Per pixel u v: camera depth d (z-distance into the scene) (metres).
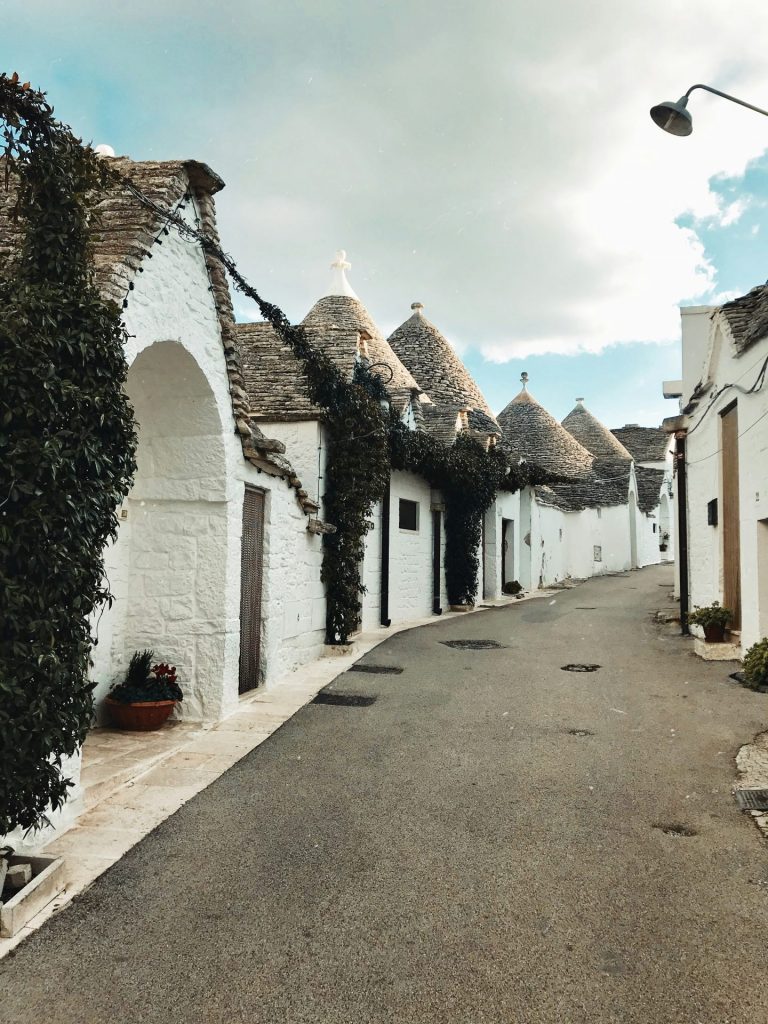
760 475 8.70
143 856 4.31
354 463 11.53
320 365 10.48
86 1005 2.96
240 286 7.76
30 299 3.78
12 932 3.44
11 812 3.65
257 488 8.66
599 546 32.75
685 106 6.40
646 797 5.24
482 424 20.34
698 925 3.53
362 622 14.12
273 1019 2.88
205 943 3.40
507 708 7.86
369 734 6.89
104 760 6.02
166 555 7.57
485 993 3.03
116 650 7.42
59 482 3.80
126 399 4.34
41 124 4.05
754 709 7.50
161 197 6.09
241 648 8.38
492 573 20.98
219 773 5.80
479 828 4.71
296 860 4.26
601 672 9.77
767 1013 2.88
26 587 3.63
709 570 11.75
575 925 3.54
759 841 4.50
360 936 3.46
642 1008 2.92
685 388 14.45
